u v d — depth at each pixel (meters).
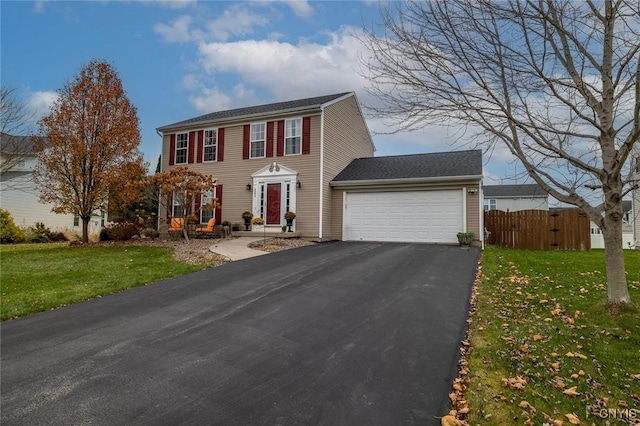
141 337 4.92
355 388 3.55
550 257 10.73
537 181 5.64
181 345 4.61
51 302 6.71
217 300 6.54
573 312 5.55
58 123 15.22
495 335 4.77
